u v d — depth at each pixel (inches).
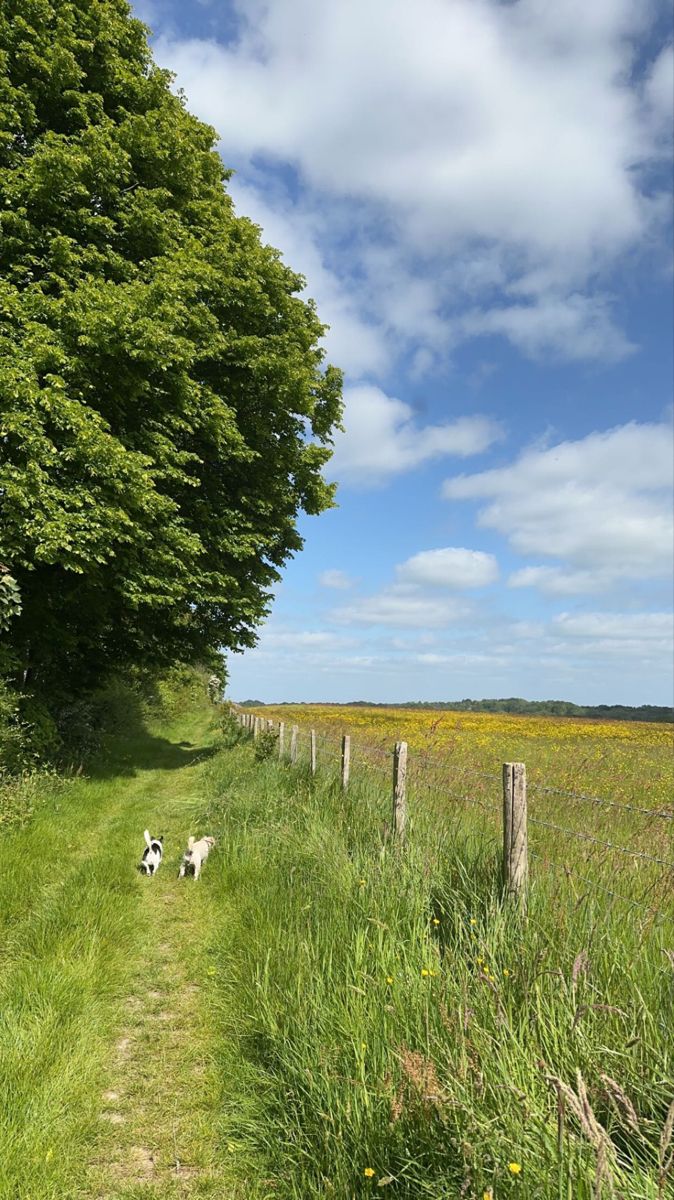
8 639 505.4
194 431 565.3
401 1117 105.9
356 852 242.7
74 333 427.2
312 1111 121.6
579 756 527.2
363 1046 122.3
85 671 672.4
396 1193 100.0
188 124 563.8
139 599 508.4
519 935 144.2
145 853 303.4
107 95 522.6
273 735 609.0
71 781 455.8
